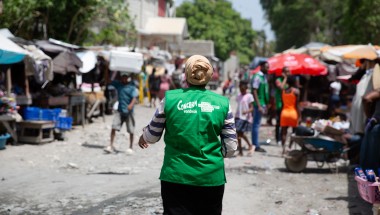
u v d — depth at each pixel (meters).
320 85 20.41
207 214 4.21
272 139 14.95
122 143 13.38
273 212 6.71
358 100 9.57
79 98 16.17
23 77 13.82
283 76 13.57
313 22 57.31
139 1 40.06
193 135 4.12
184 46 58.34
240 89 11.41
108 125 17.06
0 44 11.68
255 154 11.83
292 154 9.58
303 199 7.44
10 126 12.27
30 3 19.33
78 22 22.03
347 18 33.72
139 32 37.78
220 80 65.81
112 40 26.27
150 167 10.16
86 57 17.12
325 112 18.64
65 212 6.60
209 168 4.12
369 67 9.42
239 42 80.69
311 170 9.84
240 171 9.57
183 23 41.34
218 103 4.23
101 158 11.11
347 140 9.65
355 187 8.30
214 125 4.16
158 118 4.27
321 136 9.46
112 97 20.64
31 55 12.99
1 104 12.04
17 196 7.47
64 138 13.47
